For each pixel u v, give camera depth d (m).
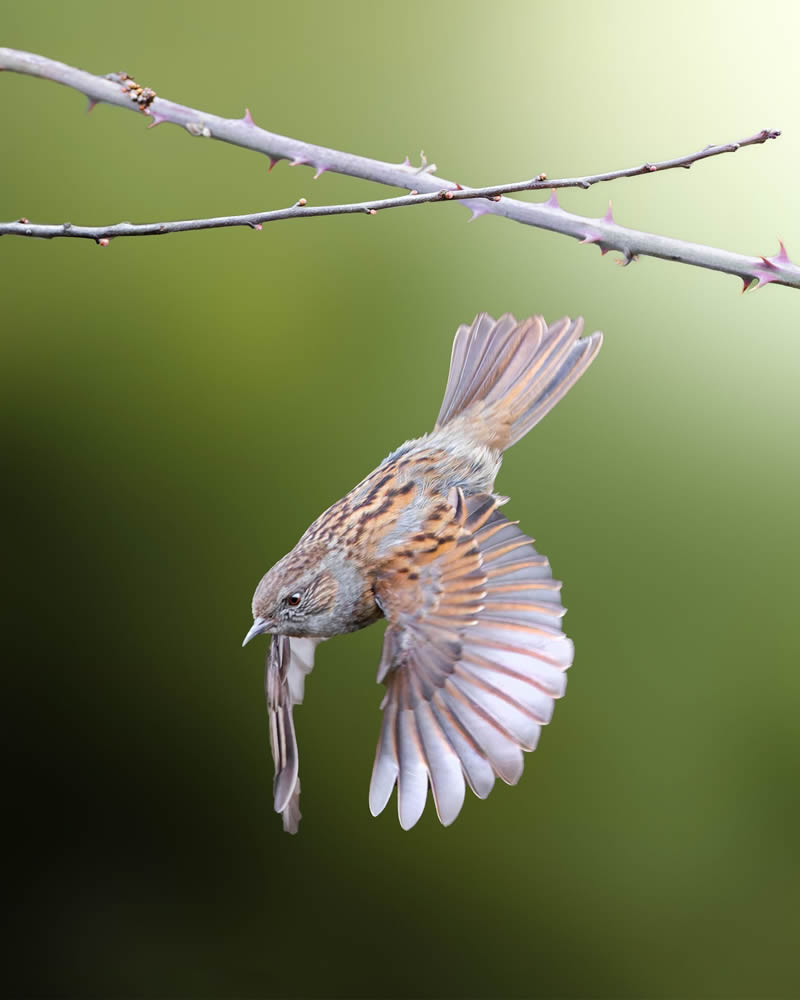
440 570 4.43
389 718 4.41
